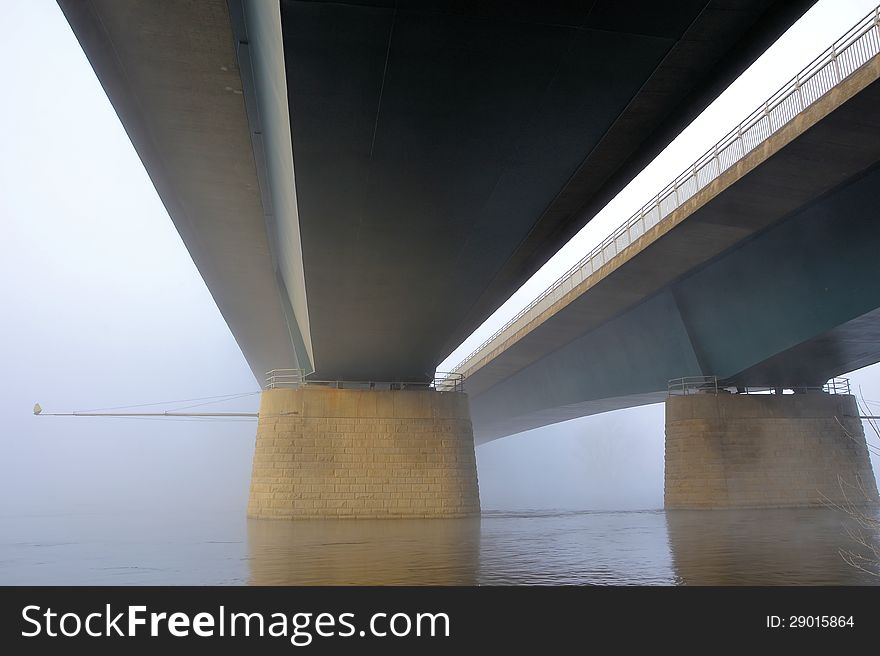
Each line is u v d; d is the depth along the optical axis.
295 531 30.59
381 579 14.90
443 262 30.70
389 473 40.28
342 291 33.47
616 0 17.05
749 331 36.94
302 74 19.41
